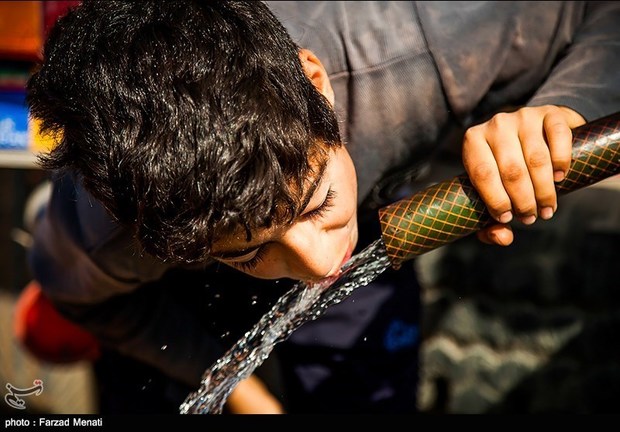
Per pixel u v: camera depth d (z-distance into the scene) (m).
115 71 1.37
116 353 2.44
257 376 2.43
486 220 1.50
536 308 3.06
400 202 1.52
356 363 2.42
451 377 3.16
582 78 1.71
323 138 1.39
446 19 1.81
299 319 1.70
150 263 1.87
